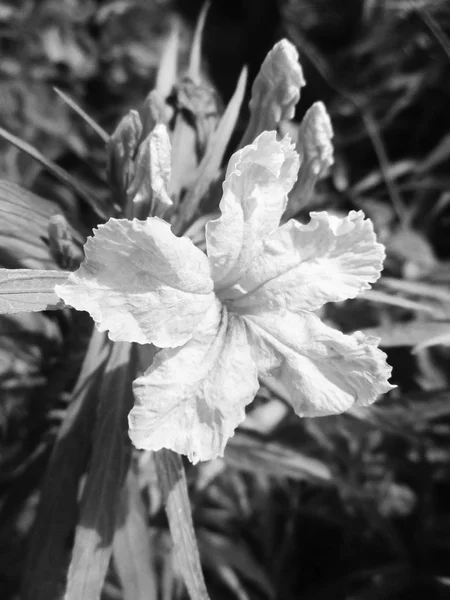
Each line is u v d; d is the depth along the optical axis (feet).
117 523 0.34
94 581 0.29
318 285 0.28
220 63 0.83
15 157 0.65
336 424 0.45
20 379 0.45
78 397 0.33
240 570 0.49
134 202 0.30
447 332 0.39
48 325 0.43
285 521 0.55
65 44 0.75
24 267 0.35
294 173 0.28
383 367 0.27
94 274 0.24
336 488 0.51
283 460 0.44
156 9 0.85
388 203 0.68
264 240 0.28
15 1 0.73
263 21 0.79
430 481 0.53
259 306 0.28
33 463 0.41
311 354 0.28
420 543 0.52
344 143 0.71
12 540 0.42
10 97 0.69
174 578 0.45
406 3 0.71
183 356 0.26
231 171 0.27
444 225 0.67
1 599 0.42
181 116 0.38
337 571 0.53
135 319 0.25
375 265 0.29
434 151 0.66
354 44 0.76
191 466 0.44
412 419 0.42
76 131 0.70
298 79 0.33
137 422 0.25
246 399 0.27
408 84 0.71
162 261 0.25
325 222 0.28
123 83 0.78
